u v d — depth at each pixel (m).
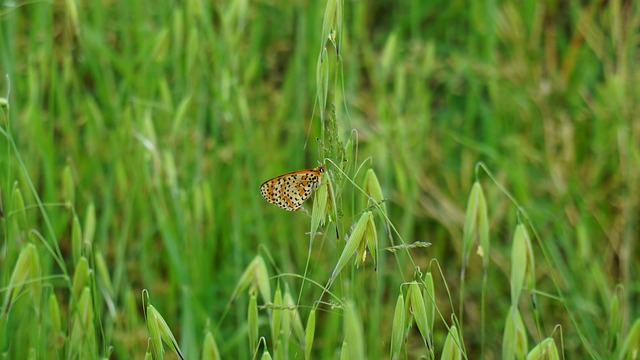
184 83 1.21
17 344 1.12
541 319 1.22
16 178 1.17
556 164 1.28
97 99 1.30
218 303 1.22
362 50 1.29
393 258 1.25
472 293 1.25
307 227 1.23
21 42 1.28
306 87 1.27
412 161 1.23
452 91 1.30
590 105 1.28
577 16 1.31
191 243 1.18
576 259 1.22
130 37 1.29
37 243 1.12
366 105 1.29
